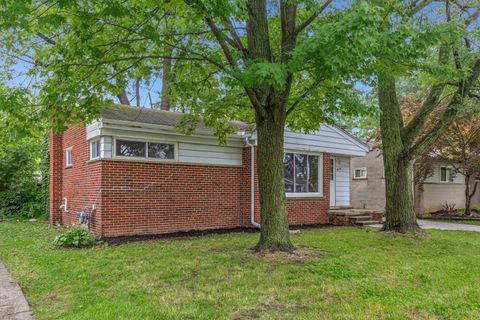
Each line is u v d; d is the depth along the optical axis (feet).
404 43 15.90
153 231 30.30
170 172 31.55
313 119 26.53
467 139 48.75
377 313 12.71
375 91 27.78
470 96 30.71
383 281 16.48
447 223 44.86
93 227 29.27
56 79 19.72
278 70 15.79
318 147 40.78
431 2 29.32
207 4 14.85
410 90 51.62
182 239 27.84
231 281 16.33
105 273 17.61
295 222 38.45
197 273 17.62
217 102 25.04
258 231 33.14
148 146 30.73
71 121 21.88
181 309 12.89
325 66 16.22
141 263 19.52
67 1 15.21
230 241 26.53
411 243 26.50
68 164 37.70
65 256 21.27
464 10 29.37
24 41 20.80
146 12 17.93
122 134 28.94
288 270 18.06
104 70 22.07
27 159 49.29
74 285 15.79
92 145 31.04
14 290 15.10
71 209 36.04
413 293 14.90
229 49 22.15
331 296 14.48
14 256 21.88
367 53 15.97
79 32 17.40
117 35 19.98
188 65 23.36
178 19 21.21
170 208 31.37
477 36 28.04
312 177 40.93
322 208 41.19
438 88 30.63
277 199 22.22
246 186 36.11
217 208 34.50
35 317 12.30
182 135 32.19
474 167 48.96
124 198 28.99
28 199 49.26
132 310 12.69
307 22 21.04
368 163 55.21
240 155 36.60
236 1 15.23
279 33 24.95
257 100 21.40
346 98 21.63
